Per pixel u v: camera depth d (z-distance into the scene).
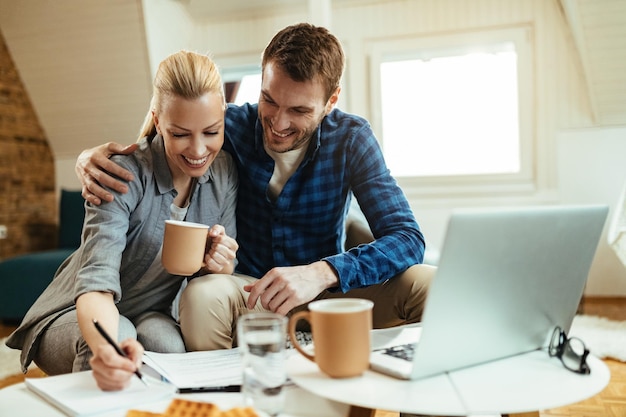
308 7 3.68
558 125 3.81
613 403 2.00
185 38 4.16
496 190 3.97
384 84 4.17
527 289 0.93
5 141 4.25
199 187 1.42
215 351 1.12
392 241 1.37
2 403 0.88
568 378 0.88
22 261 3.59
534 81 3.81
